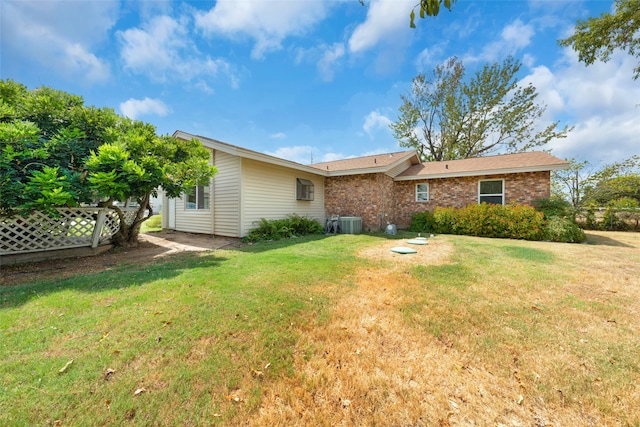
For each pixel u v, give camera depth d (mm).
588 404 1632
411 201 12383
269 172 9164
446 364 2006
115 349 2064
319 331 2432
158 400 1598
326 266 4594
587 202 14211
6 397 1559
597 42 7562
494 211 9148
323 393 1708
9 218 4613
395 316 2760
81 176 5008
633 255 5723
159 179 5445
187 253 5875
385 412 1570
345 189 11695
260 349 2133
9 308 2750
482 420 1521
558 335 2404
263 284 3594
